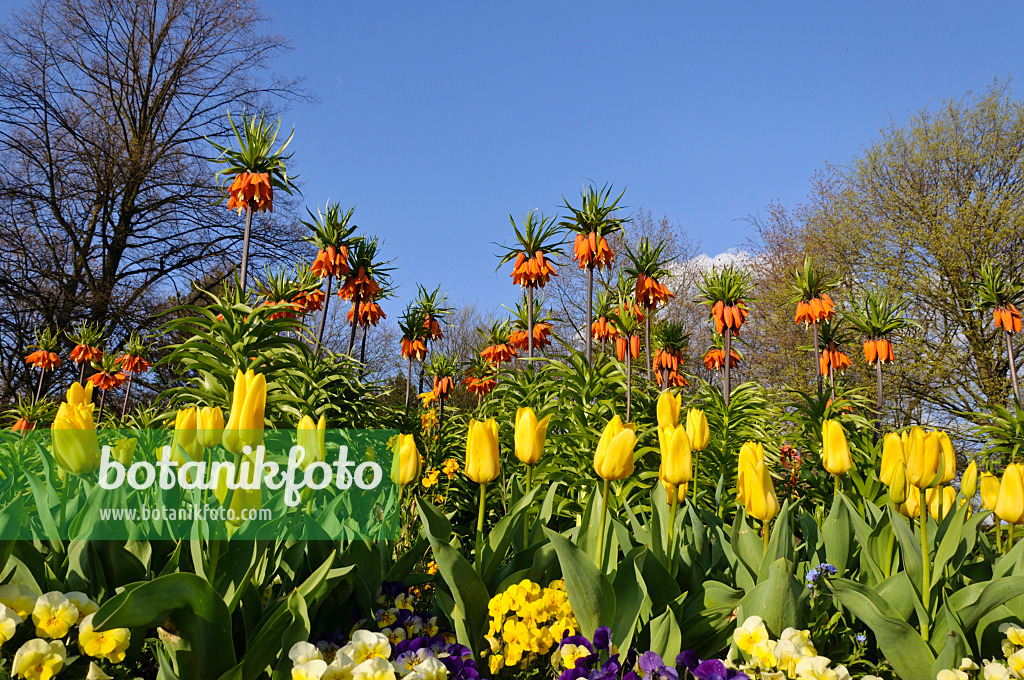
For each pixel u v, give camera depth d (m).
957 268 16.39
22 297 17.33
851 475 5.09
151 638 2.10
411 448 2.23
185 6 19.73
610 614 2.01
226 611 1.71
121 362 12.06
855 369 16.23
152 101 20.27
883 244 17.53
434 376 9.79
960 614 2.12
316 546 2.25
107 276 18.73
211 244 19.52
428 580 2.59
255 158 5.58
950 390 16.14
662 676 1.79
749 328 20.41
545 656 2.20
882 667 2.14
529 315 7.60
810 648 1.96
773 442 6.12
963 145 17.03
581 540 2.37
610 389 6.40
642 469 5.13
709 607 2.19
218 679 1.69
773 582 2.03
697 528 2.68
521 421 2.26
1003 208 16.11
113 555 1.95
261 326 4.43
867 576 2.47
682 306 22.88
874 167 18.09
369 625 2.18
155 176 18.94
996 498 2.44
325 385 5.18
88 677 1.79
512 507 2.64
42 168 18.44
